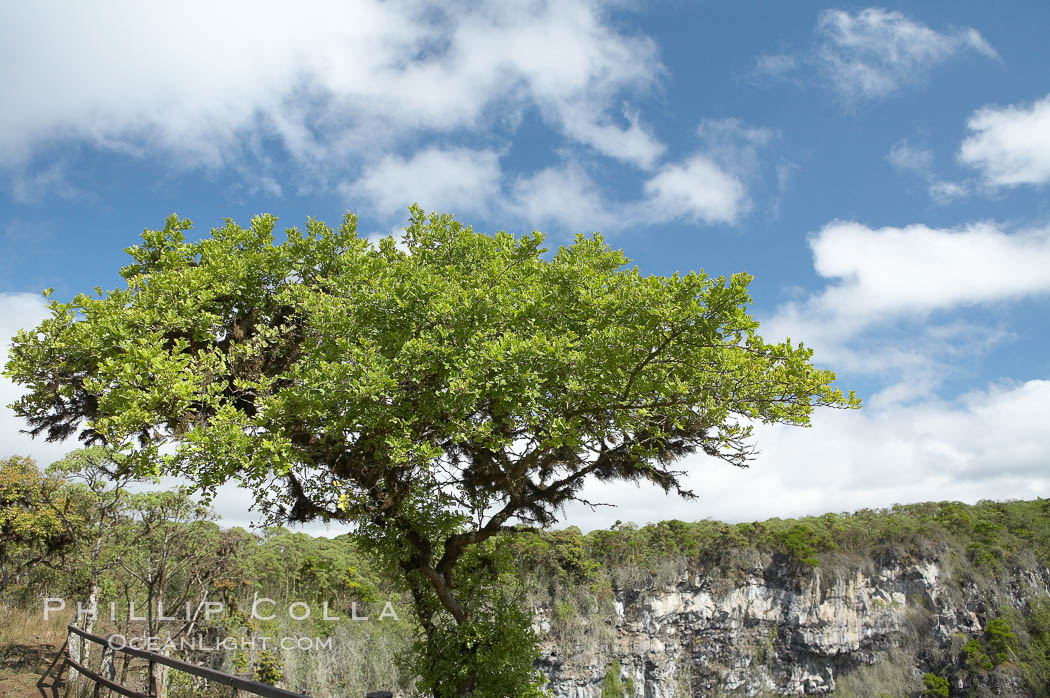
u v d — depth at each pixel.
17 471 15.68
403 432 7.42
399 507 8.84
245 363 8.62
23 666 12.15
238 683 5.29
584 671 22.45
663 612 25.95
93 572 11.96
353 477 8.68
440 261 10.07
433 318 7.71
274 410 7.02
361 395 6.83
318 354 7.76
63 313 7.57
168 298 7.91
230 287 8.36
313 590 18.11
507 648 9.35
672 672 25.48
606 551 26.53
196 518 12.97
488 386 7.04
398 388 7.50
